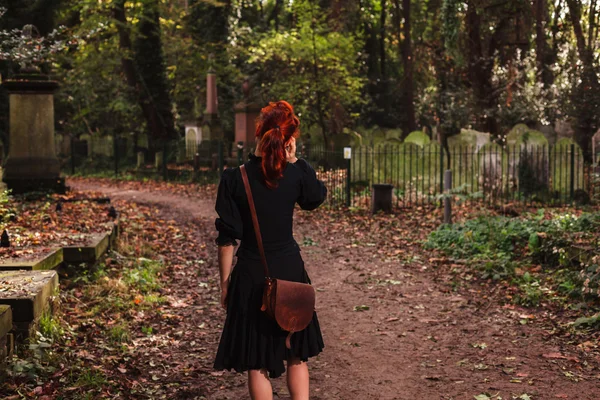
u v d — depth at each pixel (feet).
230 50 102.42
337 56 79.66
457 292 22.66
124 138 99.45
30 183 40.47
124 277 23.39
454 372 14.71
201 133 89.35
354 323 19.10
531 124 82.02
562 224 26.55
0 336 13.08
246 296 10.39
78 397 12.85
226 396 13.48
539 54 81.61
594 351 15.70
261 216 10.41
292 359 10.71
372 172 53.26
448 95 85.35
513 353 15.89
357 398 13.35
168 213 45.60
